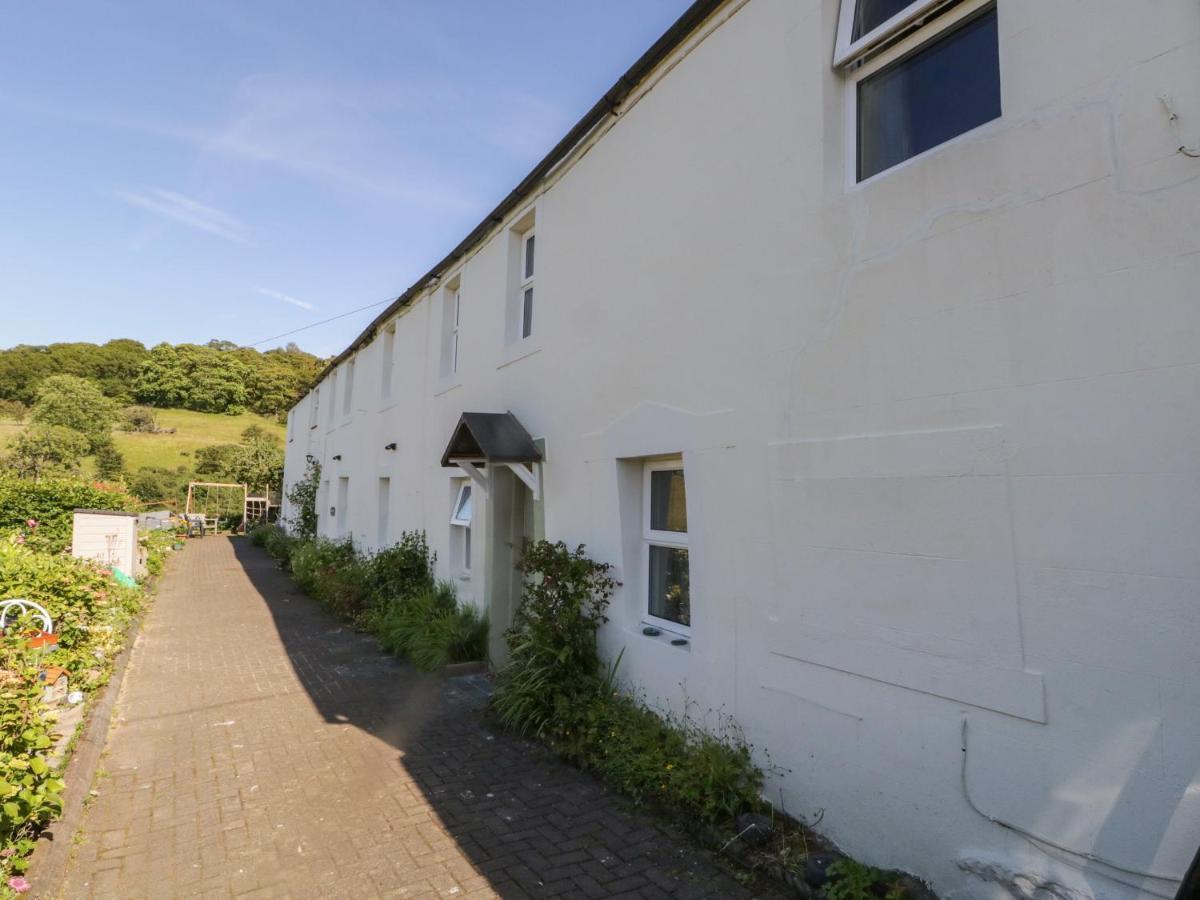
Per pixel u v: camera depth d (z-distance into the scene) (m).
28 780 3.31
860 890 2.78
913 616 2.96
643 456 5.04
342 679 6.90
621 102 5.46
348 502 15.00
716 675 4.09
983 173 2.81
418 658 7.26
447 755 4.86
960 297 2.86
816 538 3.46
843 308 3.39
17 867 3.07
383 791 4.27
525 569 5.73
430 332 10.16
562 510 6.02
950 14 3.20
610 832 3.73
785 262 3.77
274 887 3.21
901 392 3.08
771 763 3.65
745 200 4.11
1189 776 2.13
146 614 10.51
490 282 8.04
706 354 4.34
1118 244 2.39
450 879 3.28
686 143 4.69
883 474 3.13
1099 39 2.49
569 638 5.22
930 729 2.87
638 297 5.11
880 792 3.06
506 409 7.32
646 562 5.18
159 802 4.10
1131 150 2.37
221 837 3.68
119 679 6.67
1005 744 2.60
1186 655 2.16
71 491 14.76
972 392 2.79
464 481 8.79
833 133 3.64
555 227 6.53
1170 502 2.22
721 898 3.09
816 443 3.50
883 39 3.45
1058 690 2.45
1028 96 2.69
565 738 4.86
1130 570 2.30
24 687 4.56
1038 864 2.47
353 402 14.91
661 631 4.94
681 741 4.18
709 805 3.56
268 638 8.94
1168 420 2.24
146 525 22.41
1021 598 2.58
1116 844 2.28
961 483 2.81
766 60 4.04
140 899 3.10
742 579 3.93
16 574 7.17
